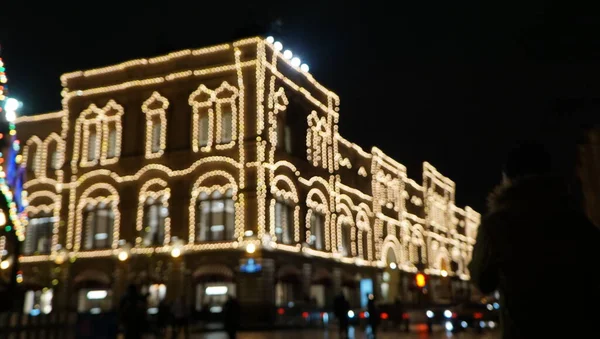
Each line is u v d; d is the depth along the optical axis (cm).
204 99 4003
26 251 4231
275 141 3947
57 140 4403
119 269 3919
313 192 4409
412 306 4053
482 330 3114
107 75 4278
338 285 4619
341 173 5112
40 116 4469
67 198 4188
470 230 9088
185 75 4050
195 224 3831
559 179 388
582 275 351
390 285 5366
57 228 4159
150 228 3953
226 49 3988
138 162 4047
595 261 353
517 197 386
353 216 5153
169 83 4097
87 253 4028
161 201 3969
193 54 4066
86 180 4166
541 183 381
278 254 3822
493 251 379
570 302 347
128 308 1487
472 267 399
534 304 354
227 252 3700
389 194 6053
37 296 4138
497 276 385
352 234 5056
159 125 4097
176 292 3756
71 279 4022
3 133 2100
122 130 4159
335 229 4694
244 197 3734
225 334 3036
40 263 4116
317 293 4488
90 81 4316
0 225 2069
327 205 4631
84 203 4134
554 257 355
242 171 3772
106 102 4241
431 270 6900
